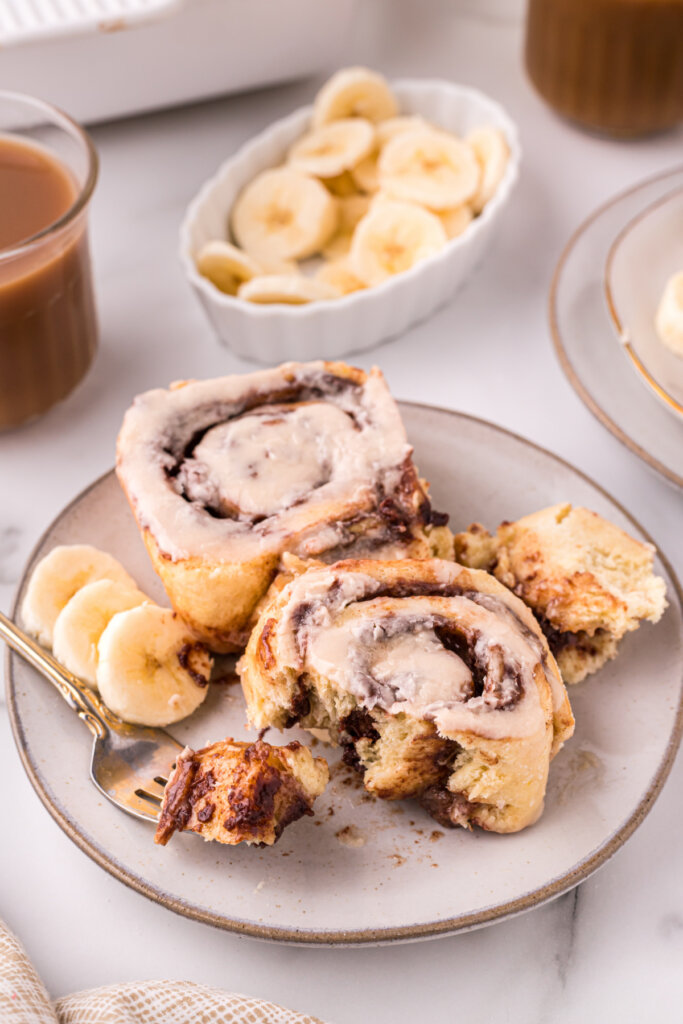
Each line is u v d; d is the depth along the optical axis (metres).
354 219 0.89
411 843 0.71
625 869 0.72
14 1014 0.67
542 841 0.70
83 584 0.75
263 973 0.70
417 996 0.70
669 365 0.82
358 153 0.87
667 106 0.90
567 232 0.89
